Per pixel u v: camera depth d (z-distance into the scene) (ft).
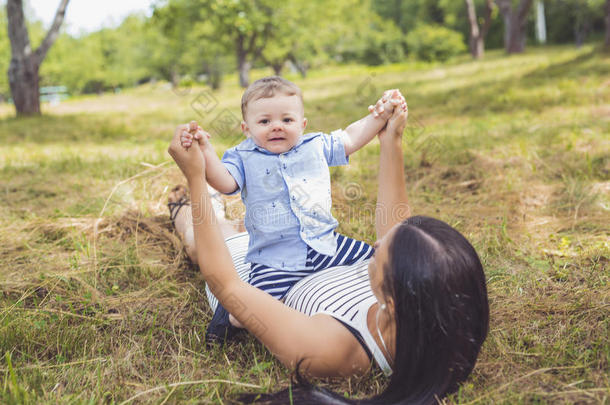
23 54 42.75
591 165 14.64
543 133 19.24
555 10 140.36
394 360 5.92
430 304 5.49
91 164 18.60
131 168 17.01
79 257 10.55
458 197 13.41
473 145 18.60
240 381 6.60
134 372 6.84
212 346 7.49
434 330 5.57
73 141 26.96
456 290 5.52
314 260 7.23
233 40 82.23
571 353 6.81
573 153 16.02
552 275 9.23
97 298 8.96
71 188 15.37
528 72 43.09
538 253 10.16
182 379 6.70
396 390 5.82
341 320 6.25
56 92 170.50
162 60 123.85
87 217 12.71
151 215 12.76
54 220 12.50
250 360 7.20
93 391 6.33
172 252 10.99
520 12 85.92
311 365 6.18
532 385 6.26
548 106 26.37
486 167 15.38
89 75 170.50
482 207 12.50
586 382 6.23
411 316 5.57
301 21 90.38
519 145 17.71
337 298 6.46
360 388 6.39
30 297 9.09
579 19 123.65
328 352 6.14
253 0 79.25
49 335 7.67
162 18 50.49
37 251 10.87
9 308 8.27
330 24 100.32
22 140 27.84
